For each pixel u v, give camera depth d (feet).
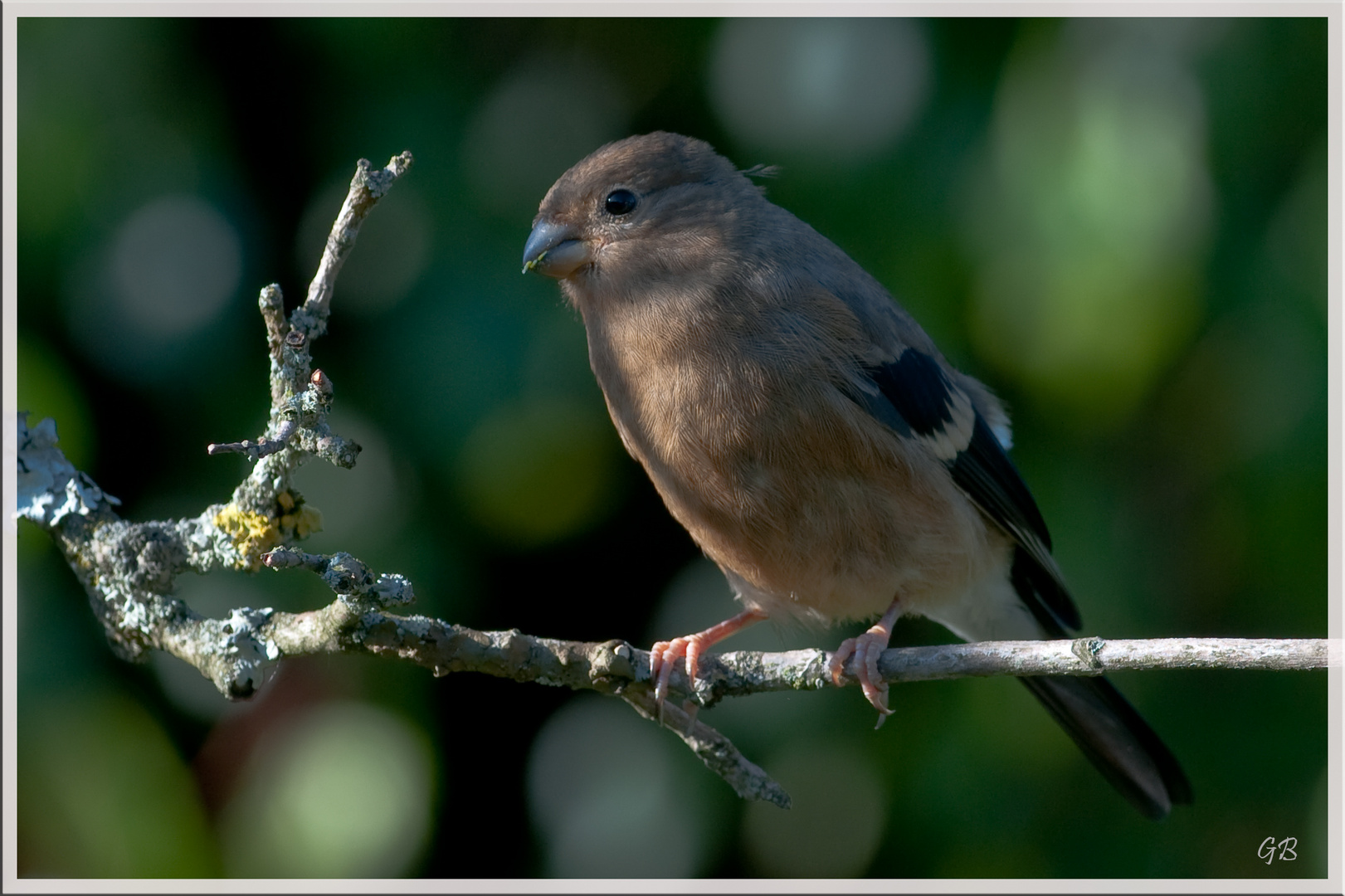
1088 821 30.01
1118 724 27.99
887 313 27.22
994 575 30.14
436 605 30.14
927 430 26.68
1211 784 30.09
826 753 31.71
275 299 18.30
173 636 21.93
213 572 30.04
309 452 19.03
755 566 26.89
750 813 32.65
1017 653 21.25
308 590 30.07
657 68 32.81
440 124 30.58
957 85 29.58
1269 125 28.84
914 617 31.27
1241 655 19.49
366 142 30.27
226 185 30.55
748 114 31.73
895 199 29.48
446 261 30.01
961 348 29.89
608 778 34.19
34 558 28.43
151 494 30.07
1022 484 28.35
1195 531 30.94
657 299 26.04
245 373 30.45
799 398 25.17
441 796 32.04
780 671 22.33
